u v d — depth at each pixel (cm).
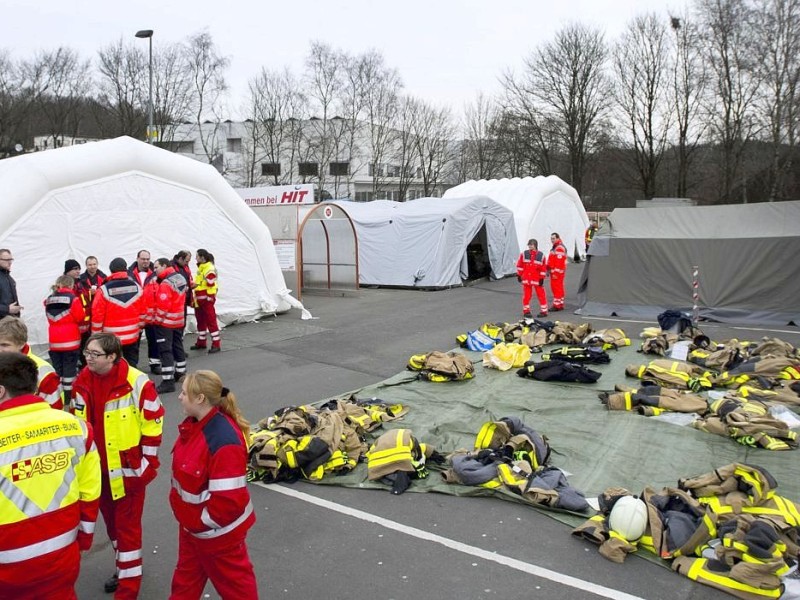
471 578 455
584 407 841
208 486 337
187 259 1143
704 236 1492
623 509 496
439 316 1602
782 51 3825
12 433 298
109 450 403
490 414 812
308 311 1692
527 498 568
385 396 902
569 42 4794
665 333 1179
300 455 627
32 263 1110
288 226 1766
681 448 698
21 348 426
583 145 4888
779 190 3938
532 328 1280
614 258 1579
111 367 404
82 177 1169
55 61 4347
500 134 5162
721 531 475
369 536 518
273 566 474
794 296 1414
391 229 2208
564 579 452
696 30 4306
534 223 2786
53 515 306
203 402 344
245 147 5559
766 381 885
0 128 4112
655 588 440
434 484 611
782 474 627
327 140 5288
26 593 304
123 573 412
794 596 416
